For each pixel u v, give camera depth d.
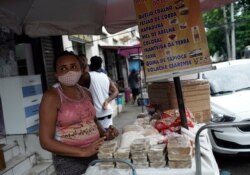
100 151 2.43
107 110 5.25
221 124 2.19
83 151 2.64
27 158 5.18
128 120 11.90
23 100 5.27
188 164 2.24
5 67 6.32
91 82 5.14
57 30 4.62
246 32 24.80
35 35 4.23
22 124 5.31
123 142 2.62
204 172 2.21
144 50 2.98
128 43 21.94
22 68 7.33
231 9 21.52
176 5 2.88
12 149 5.22
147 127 3.10
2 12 3.40
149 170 2.27
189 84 3.70
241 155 5.52
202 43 2.82
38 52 7.80
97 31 5.42
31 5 3.76
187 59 2.85
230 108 5.43
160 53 2.92
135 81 17.06
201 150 2.48
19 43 7.32
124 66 22.42
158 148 2.33
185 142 2.36
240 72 6.75
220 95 6.27
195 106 3.72
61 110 2.74
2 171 4.55
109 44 17.86
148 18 2.97
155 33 2.94
